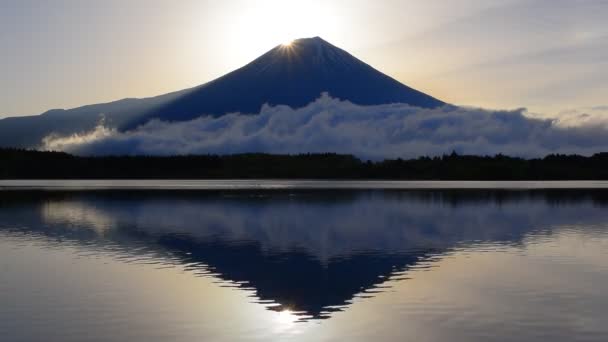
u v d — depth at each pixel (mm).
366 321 18156
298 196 83875
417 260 29156
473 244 34750
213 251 31891
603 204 67562
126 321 18047
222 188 116125
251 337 16656
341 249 32844
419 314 18891
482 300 20625
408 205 65625
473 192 98312
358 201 72562
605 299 20703
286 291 22172
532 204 67438
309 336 16750
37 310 19156
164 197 80625
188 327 17531
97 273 25406
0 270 25938
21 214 53062
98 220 47844
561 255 30547
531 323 17859
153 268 26719
